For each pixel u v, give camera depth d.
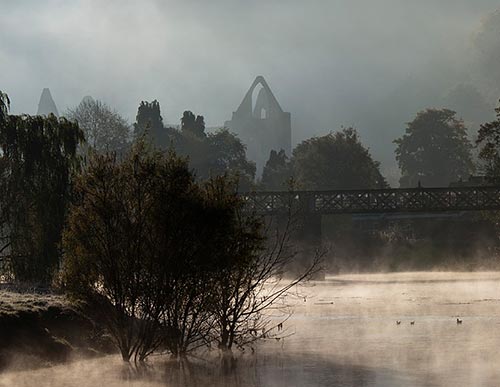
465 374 34.44
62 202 60.09
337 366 36.69
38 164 61.28
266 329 49.91
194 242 37.03
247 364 37.31
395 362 37.72
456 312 62.34
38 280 58.34
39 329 37.09
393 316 59.78
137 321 38.75
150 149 38.06
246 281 40.09
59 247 39.34
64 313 39.59
